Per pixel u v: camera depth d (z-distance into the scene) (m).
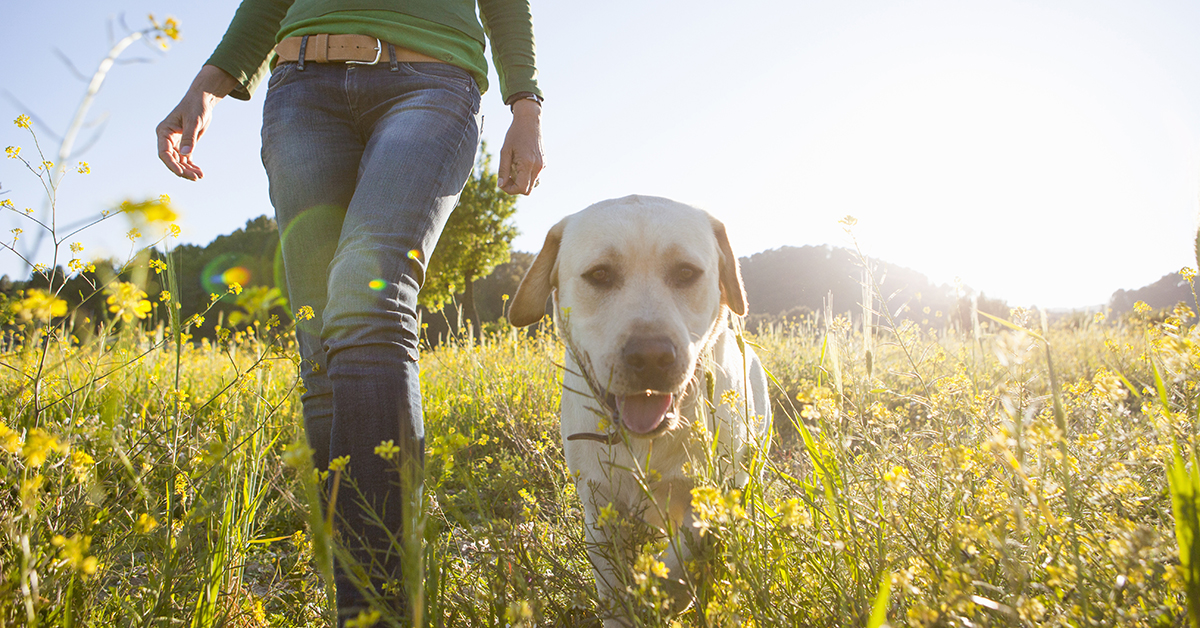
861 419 1.94
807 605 1.62
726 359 2.64
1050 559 1.45
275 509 2.71
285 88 2.23
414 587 1.37
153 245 1.54
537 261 2.74
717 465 1.90
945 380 2.13
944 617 1.24
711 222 2.77
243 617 1.77
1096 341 6.81
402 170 1.95
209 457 1.73
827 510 1.73
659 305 2.23
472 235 31.78
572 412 2.46
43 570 1.44
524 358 5.98
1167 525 1.59
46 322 1.84
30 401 2.17
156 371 4.07
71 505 1.68
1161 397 1.63
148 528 1.56
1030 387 1.68
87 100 1.11
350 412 1.74
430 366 6.76
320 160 2.18
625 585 1.55
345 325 1.78
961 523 1.42
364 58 2.13
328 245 2.18
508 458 3.51
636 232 2.39
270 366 2.12
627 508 2.05
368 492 1.71
